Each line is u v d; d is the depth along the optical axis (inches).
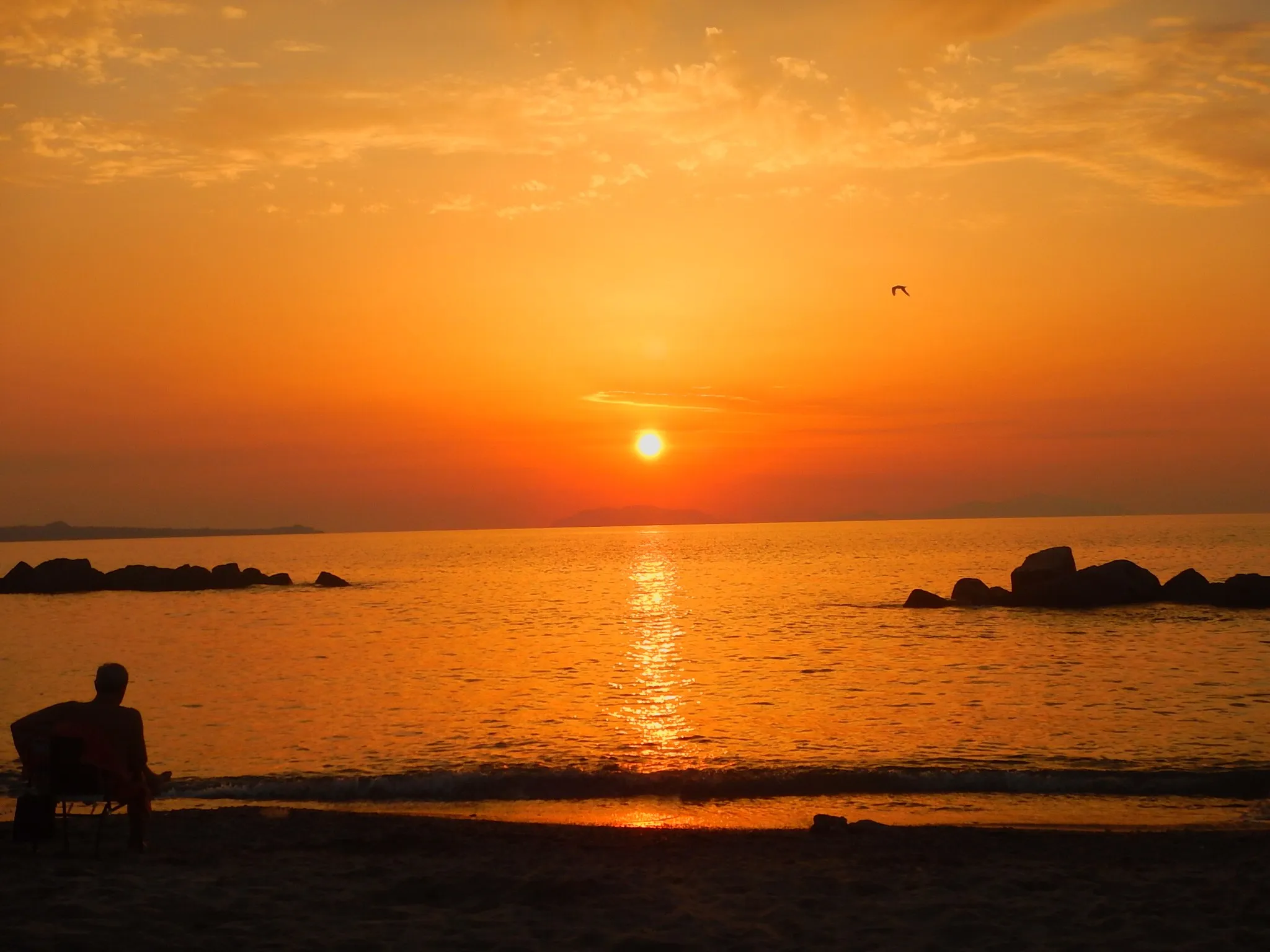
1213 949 287.3
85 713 396.5
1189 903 339.3
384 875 386.6
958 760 734.5
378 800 644.7
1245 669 1210.6
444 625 2054.6
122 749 397.7
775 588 3144.7
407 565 5403.5
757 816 596.7
